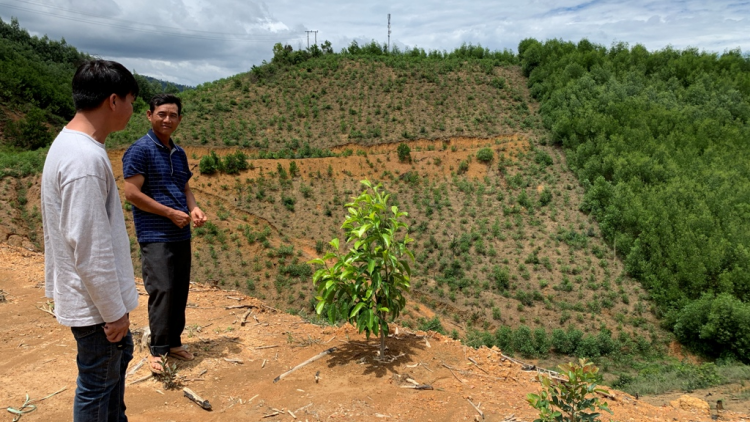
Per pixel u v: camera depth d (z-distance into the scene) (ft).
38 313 16.93
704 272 80.53
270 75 184.44
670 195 100.22
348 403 10.99
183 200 12.64
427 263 93.97
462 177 122.83
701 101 153.69
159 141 12.32
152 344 12.43
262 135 145.07
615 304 83.76
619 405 12.98
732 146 124.67
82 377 7.59
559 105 145.79
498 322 81.05
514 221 105.40
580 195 110.83
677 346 76.18
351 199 113.91
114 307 7.00
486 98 164.14
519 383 12.96
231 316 17.63
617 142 119.75
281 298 86.33
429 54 214.28
